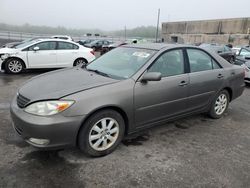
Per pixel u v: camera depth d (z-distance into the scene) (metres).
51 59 8.62
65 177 2.52
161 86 3.28
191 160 2.97
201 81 3.84
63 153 2.98
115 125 2.98
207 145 3.39
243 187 2.51
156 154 3.07
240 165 2.91
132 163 2.84
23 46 8.48
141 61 3.35
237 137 3.71
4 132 3.47
